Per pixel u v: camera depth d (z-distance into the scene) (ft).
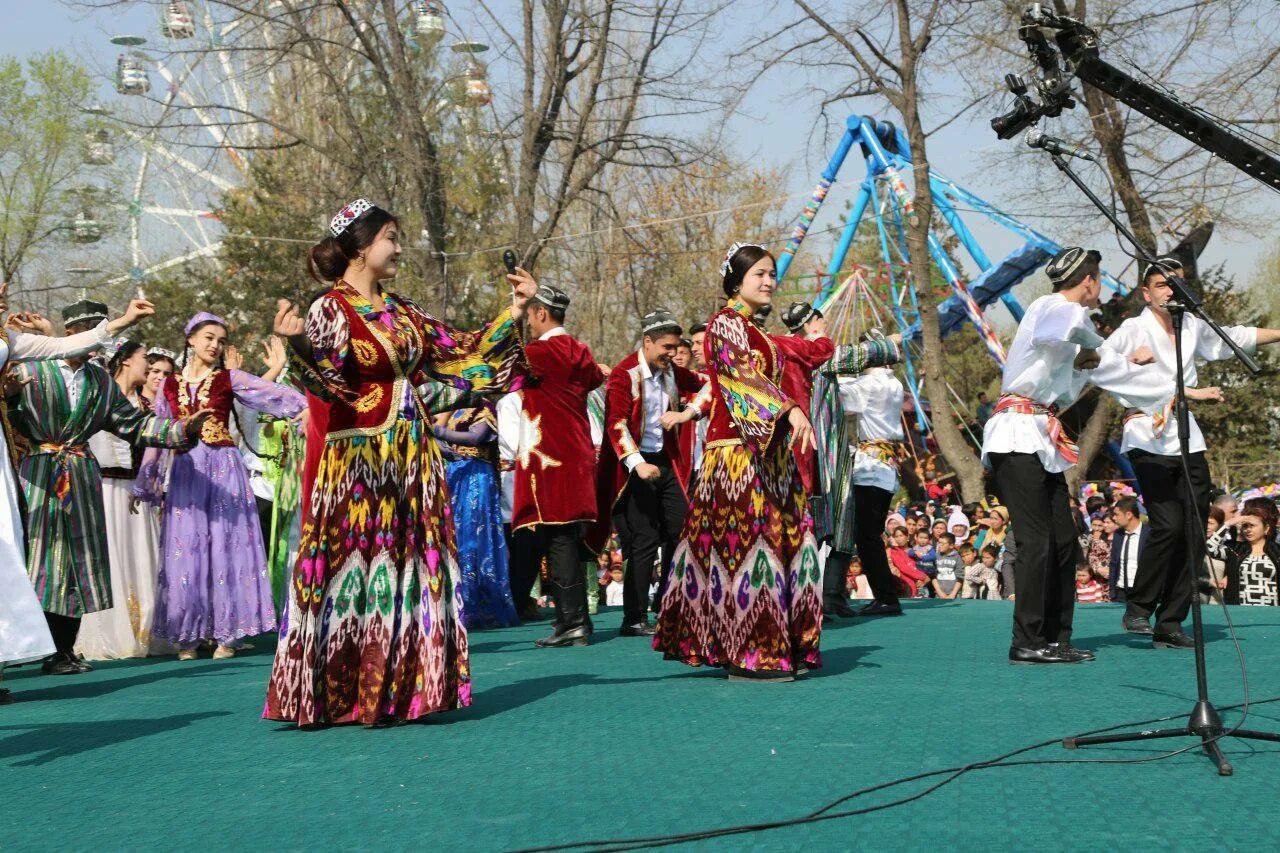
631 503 26.16
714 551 18.79
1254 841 9.70
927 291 77.77
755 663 18.34
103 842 10.74
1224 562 30.71
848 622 27.61
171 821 11.37
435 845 10.28
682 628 19.27
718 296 113.60
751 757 13.21
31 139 102.27
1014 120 15.37
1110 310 58.54
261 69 73.51
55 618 22.84
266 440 28.07
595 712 16.24
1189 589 21.43
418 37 74.18
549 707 16.70
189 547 24.68
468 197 79.46
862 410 29.73
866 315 88.58
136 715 17.49
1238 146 15.06
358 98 76.38
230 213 90.48
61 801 12.28
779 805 11.18
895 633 24.89
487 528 28.94
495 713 16.35
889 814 10.79
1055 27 15.29
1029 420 20.01
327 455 16.10
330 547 15.85
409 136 73.10
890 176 78.02
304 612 15.74
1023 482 19.98
